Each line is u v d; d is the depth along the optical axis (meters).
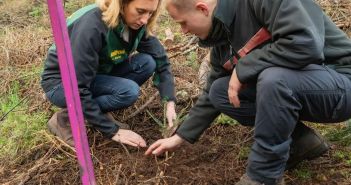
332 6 4.03
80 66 2.34
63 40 1.62
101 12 2.37
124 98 2.61
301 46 1.82
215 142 2.61
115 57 2.55
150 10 2.32
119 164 2.48
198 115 2.29
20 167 2.54
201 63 3.39
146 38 2.70
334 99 1.99
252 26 2.01
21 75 3.47
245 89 2.15
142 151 2.57
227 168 2.40
